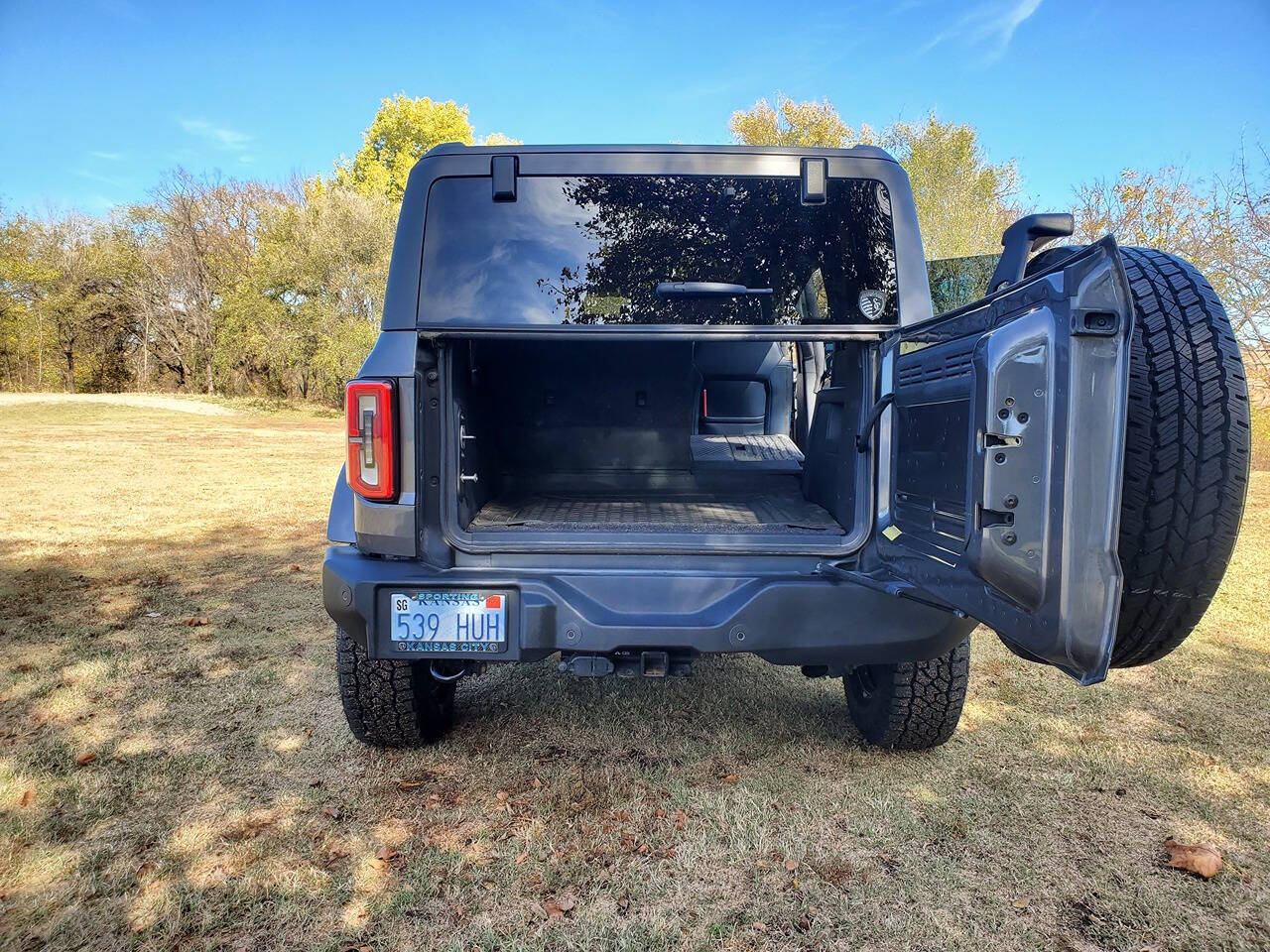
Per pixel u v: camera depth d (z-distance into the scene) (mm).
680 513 2676
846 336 2125
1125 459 1676
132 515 8055
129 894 1895
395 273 2172
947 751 2688
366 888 1938
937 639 2090
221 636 4008
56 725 2883
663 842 2145
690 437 3131
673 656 2127
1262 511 7887
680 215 2215
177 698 3152
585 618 2037
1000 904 1873
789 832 2188
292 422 28703
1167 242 14172
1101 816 2264
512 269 2182
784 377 3869
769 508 2781
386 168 43219
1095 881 1967
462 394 2451
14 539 6641
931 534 1900
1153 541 1678
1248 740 2770
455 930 1787
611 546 2152
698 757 2648
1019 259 2008
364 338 33125
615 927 1799
